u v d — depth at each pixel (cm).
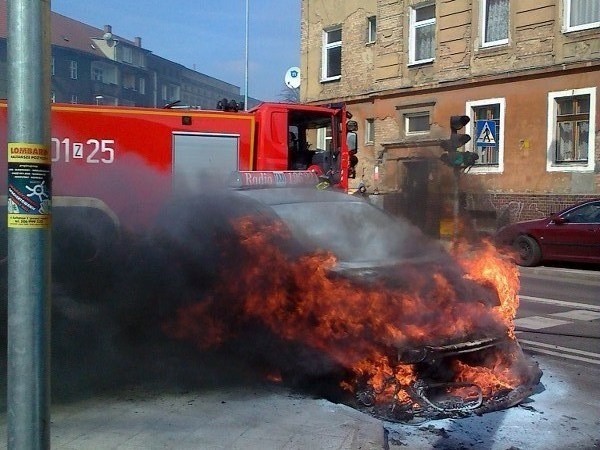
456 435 470
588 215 1491
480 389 514
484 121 1764
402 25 2405
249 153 1097
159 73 6378
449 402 504
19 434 223
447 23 2242
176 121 1038
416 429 479
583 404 546
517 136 2036
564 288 1239
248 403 508
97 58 5488
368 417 476
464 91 2197
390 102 2456
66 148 965
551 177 1948
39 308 223
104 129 988
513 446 455
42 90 220
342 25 2661
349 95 2630
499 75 2073
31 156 219
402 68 2411
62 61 5222
